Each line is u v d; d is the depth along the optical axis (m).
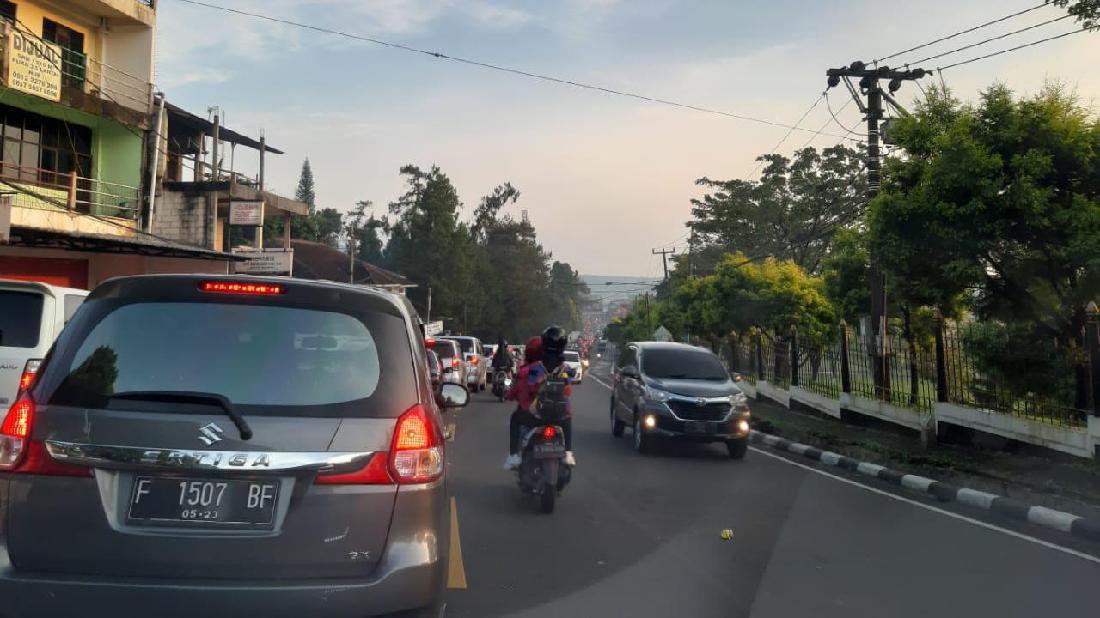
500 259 90.12
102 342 3.42
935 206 13.24
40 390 3.33
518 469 8.77
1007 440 13.47
